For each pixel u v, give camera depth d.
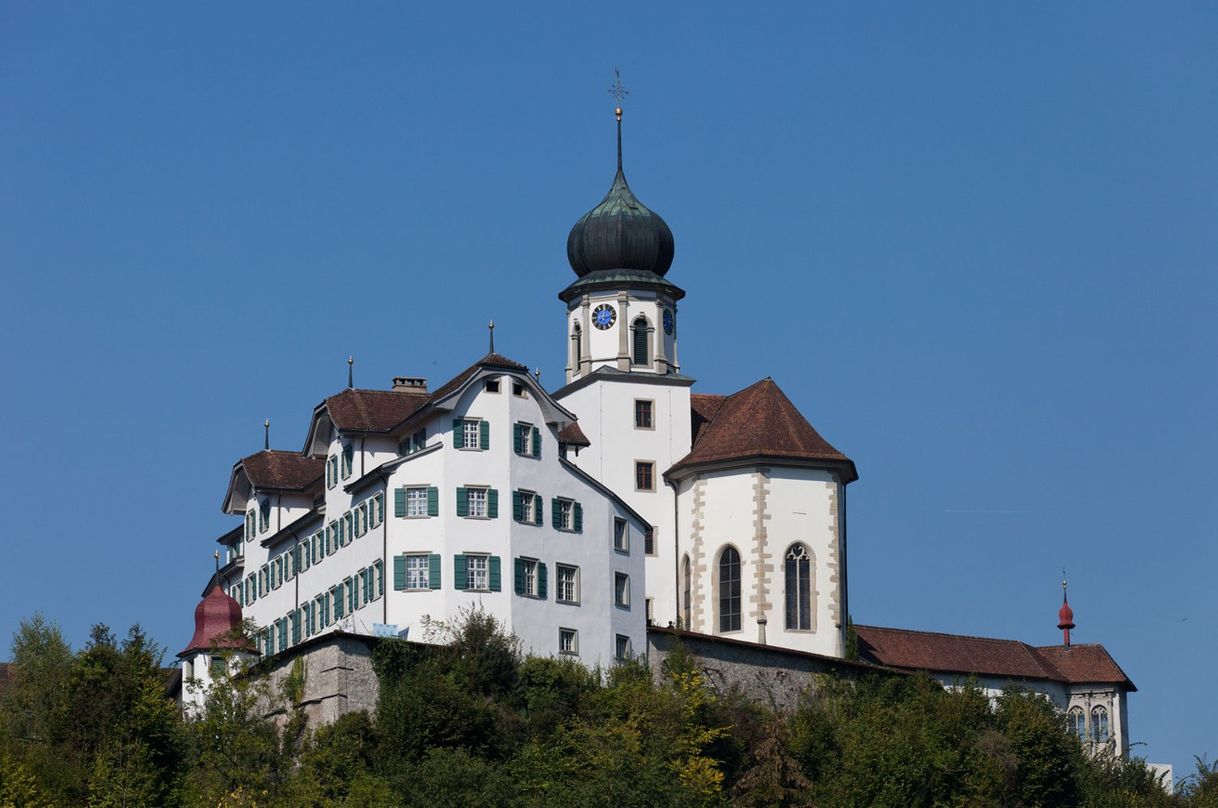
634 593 138.88
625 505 139.38
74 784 114.56
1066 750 135.75
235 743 118.94
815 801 126.25
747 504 150.62
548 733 123.94
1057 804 133.62
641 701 127.00
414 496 133.25
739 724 130.38
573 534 136.12
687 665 136.38
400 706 121.19
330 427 145.00
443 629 130.62
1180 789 147.50
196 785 116.00
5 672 150.62
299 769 119.44
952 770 130.00
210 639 141.88
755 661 142.00
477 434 134.12
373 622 133.88
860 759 128.25
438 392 139.38
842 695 143.50
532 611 133.25
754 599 149.25
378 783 115.38
